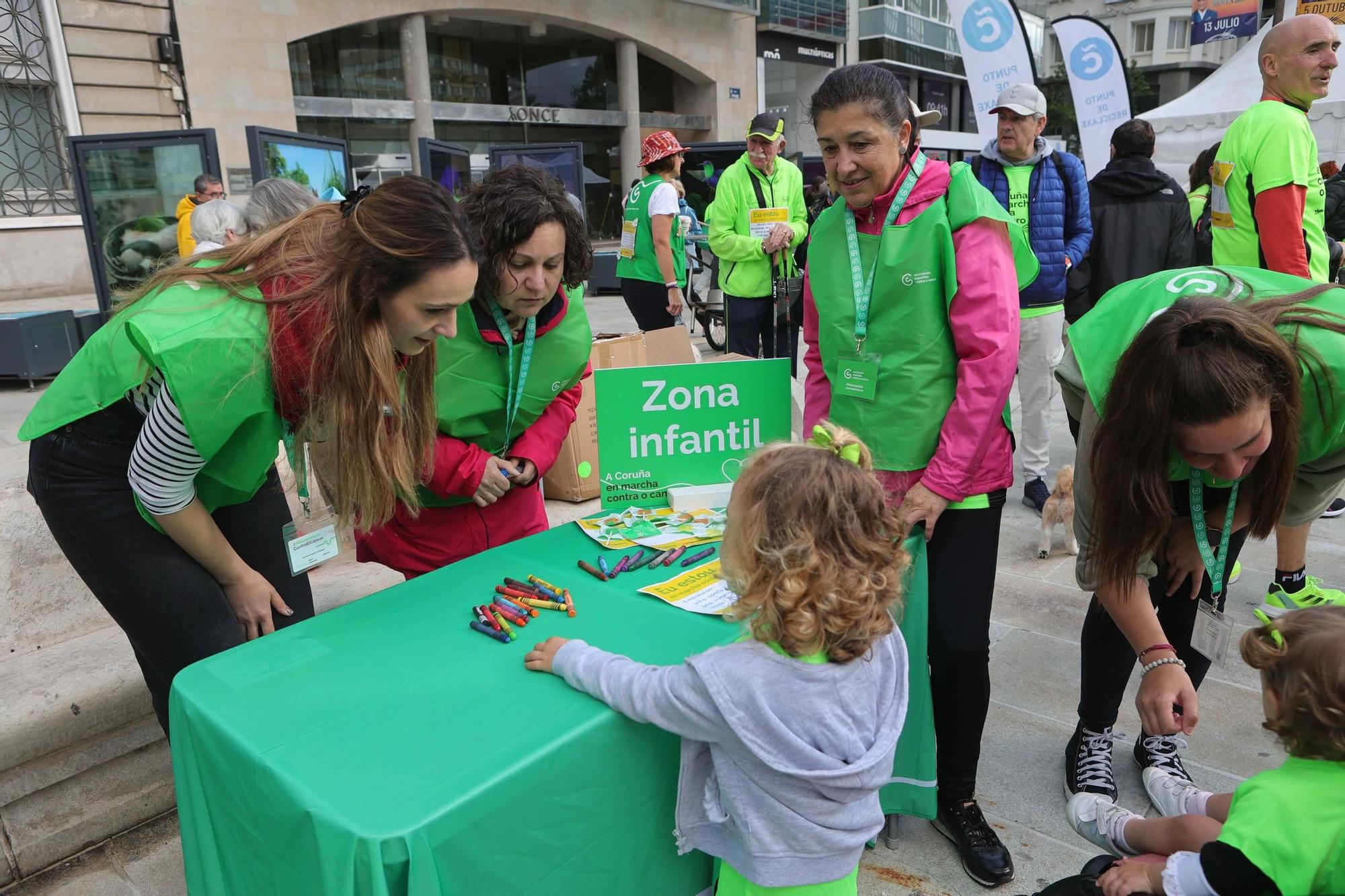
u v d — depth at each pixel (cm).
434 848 109
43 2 1030
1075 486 195
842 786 131
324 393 148
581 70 1877
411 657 151
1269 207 324
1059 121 3114
